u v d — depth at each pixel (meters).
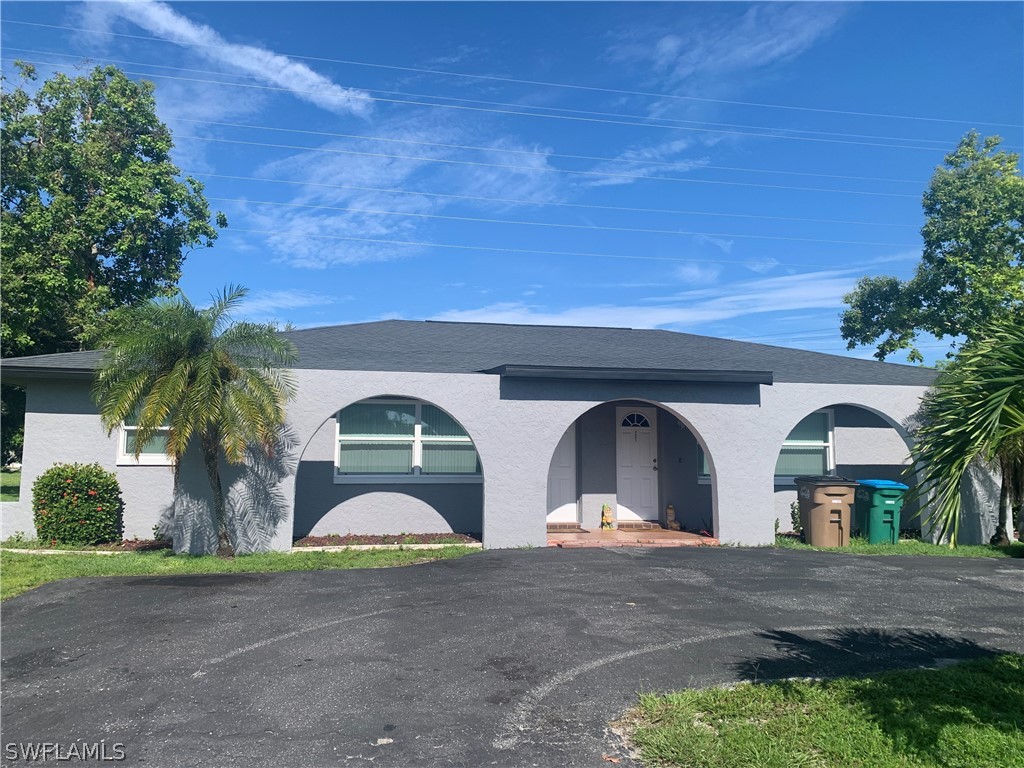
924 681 5.70
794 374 14.05
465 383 12.32
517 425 12.45
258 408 10.42
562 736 4.75
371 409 13.69
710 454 13.14
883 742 4.64
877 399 13.80
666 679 5.79
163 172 23.62
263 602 8.19
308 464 13.24
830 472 15.52
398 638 6.84
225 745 4.59
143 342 9.99
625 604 8.22
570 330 18.03
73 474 11.88
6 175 21.97
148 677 5.79
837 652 6.54
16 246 21.05
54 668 6.00
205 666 6.05
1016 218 22.44
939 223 23.64
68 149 22.17
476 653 6.41
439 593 8.69
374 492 13.45
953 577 10.02
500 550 11.96
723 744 4.55
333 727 4.86
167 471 12.74
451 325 17.44
